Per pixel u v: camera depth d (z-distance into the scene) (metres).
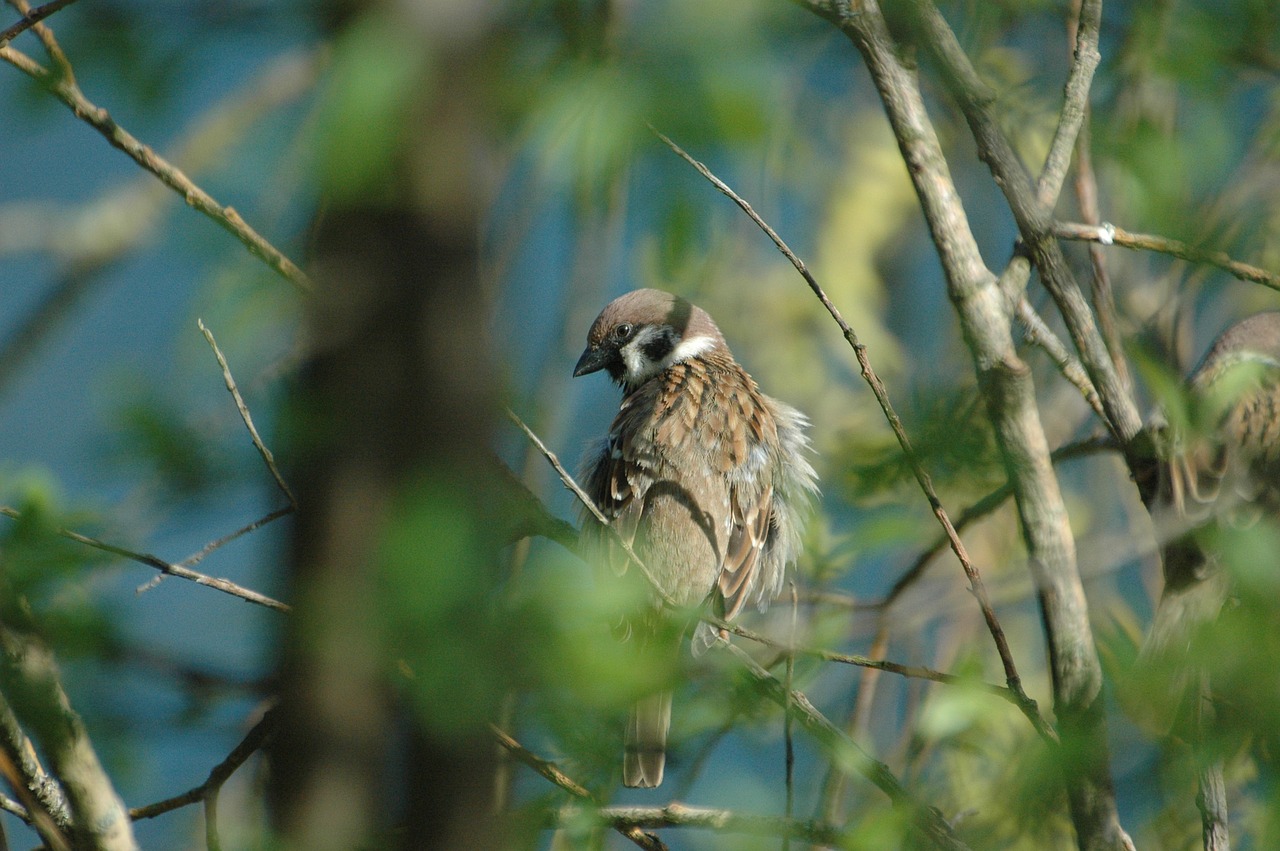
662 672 3.24
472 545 2.99
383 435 3.11
